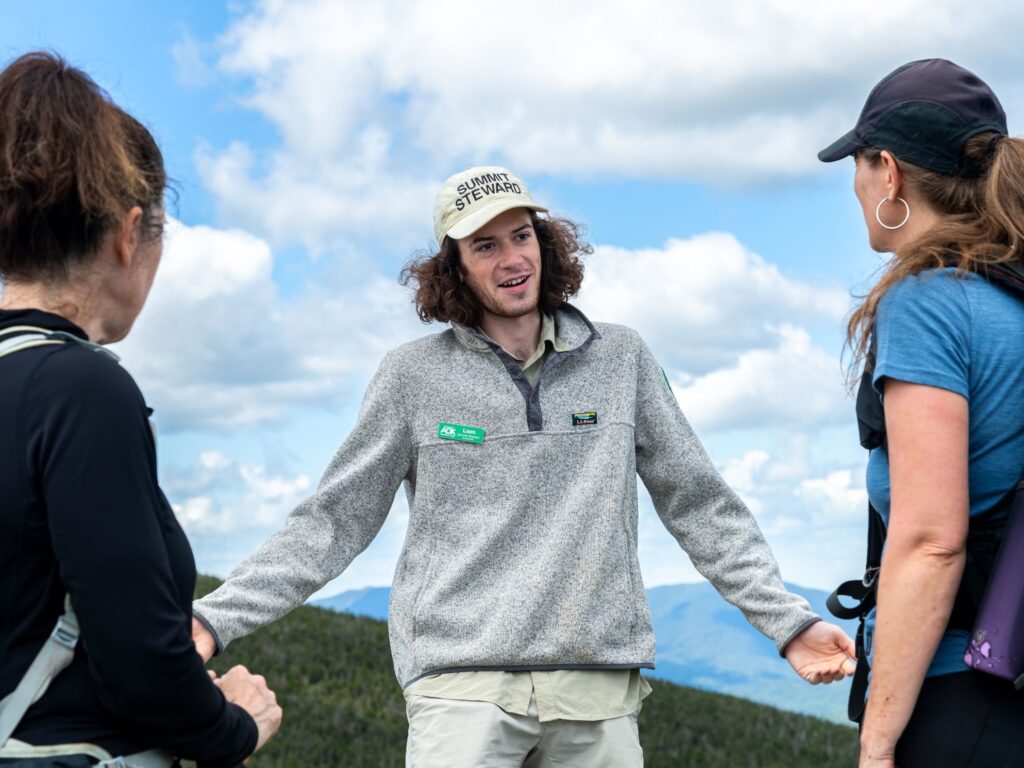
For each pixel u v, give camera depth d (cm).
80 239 199
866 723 247
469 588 375
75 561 186
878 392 258
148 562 191
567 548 372
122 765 195
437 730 366
